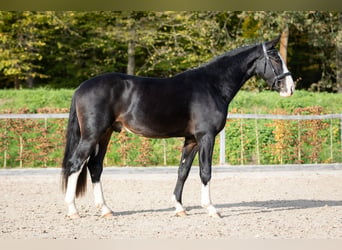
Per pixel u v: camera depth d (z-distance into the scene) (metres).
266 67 7.60
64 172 7.18
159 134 7.24
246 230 6.49
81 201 8.89
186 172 7.55
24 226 6.73
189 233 6.30
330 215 7.58
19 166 13.84
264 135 14.38
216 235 6.19
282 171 12.59
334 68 23.39
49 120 14.76
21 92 16.61
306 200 9.09
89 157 7.41
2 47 20.03
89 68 22.53
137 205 8.52
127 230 6.49
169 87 7.19
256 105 16.38
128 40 20.83
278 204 8.62
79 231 6.43
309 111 15.00
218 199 9.22
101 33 21.03
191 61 21.31
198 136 7.25
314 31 20.39
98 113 6.95
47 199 9.12
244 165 12.95
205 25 20.45
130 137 13.92
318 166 12.87
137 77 7.24
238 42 20.34
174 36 20.45
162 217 7.40
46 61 22.61
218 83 7.48
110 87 7.02
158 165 14.05
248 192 10.05
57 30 21.83
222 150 13.07
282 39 20.11
